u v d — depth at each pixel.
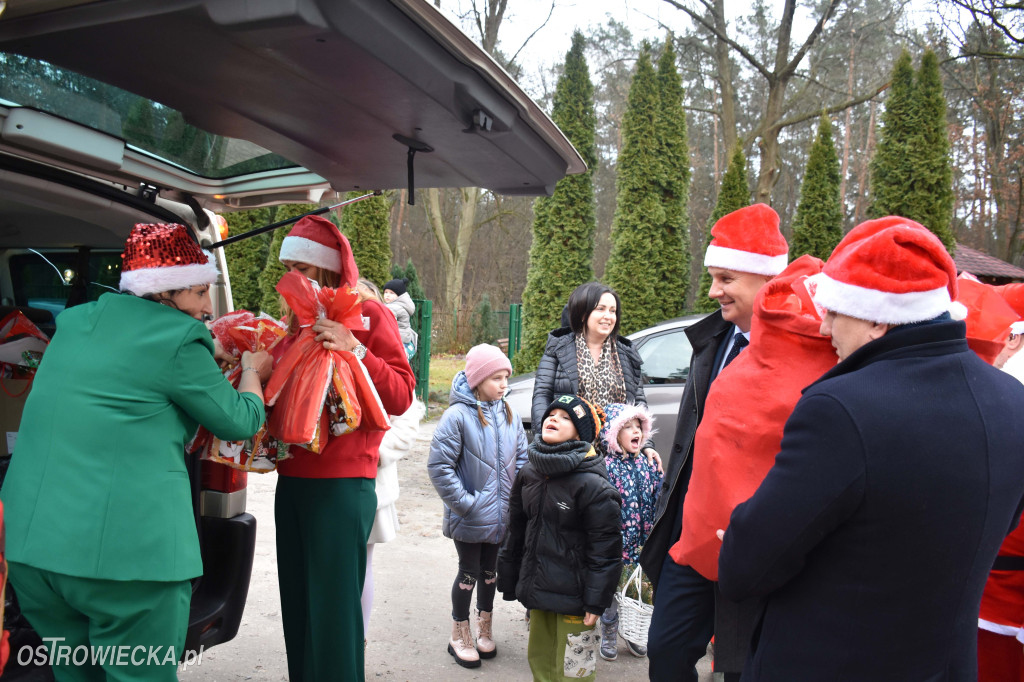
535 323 12.30
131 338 1.99
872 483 1.44
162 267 2.05
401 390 2.63
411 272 17.75
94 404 1.94
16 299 3.69
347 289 2.38
